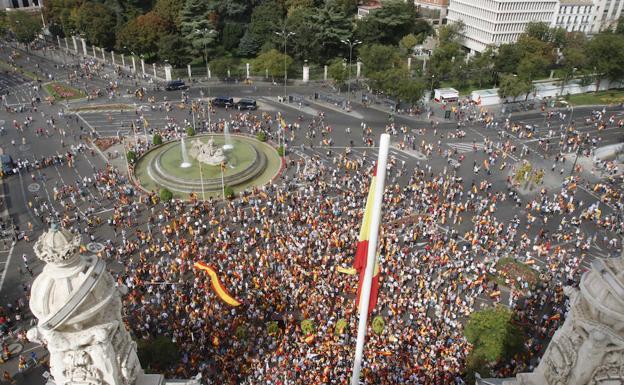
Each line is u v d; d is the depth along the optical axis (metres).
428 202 80.38
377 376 46.00
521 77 126.69
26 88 129.12
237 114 117.38
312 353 49.34
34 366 51.88
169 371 48.50
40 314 24.83
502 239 71.19
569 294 26.39
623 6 168.00
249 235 71.38
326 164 95.00
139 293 59.81
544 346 53.16
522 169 88.19
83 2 158.12
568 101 129.00
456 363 48.69
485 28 158.00
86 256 26.00
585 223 77.62
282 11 158.00
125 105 120.69
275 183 88.31
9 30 166.38
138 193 84.81
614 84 138.75
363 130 110.06
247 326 54.25
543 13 158.75
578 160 98.12
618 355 23.78
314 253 65.75
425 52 159.25
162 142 101.81
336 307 56.75
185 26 141.88
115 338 26.53
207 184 85.62
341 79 129.12
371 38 150.12
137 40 141.62
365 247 27.84
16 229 74.62
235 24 151.75
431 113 119.44
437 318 55.56
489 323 48.41
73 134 105.25
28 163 91.50
